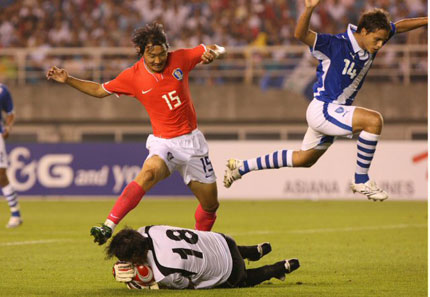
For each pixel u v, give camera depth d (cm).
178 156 2644
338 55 2473
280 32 9169
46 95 8594
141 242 2138
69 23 9362
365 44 2455
